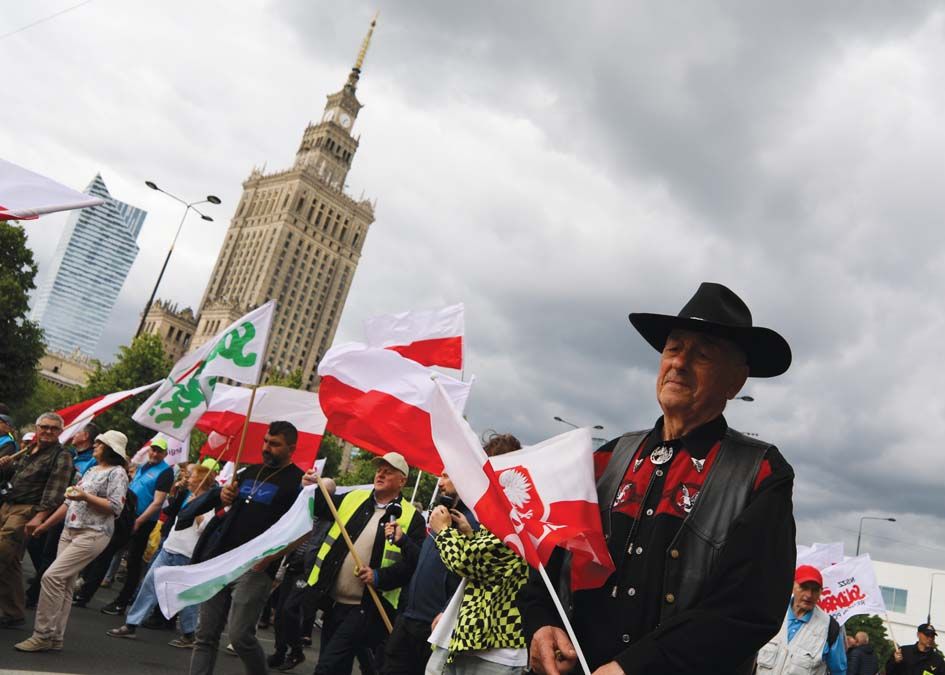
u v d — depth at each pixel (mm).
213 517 7078
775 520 2277
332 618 6711
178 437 8641
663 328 2762
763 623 2133
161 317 137750
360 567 6289
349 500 7035
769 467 2414
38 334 45938
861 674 12758
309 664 11203
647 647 2121
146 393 54719
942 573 63812
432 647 5402
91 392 54219
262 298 137000
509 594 4730
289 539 6457
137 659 8328
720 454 2482
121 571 16094
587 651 2402
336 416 7133
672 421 2627
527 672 4703
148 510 11305
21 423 93812
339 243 147750
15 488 8828
